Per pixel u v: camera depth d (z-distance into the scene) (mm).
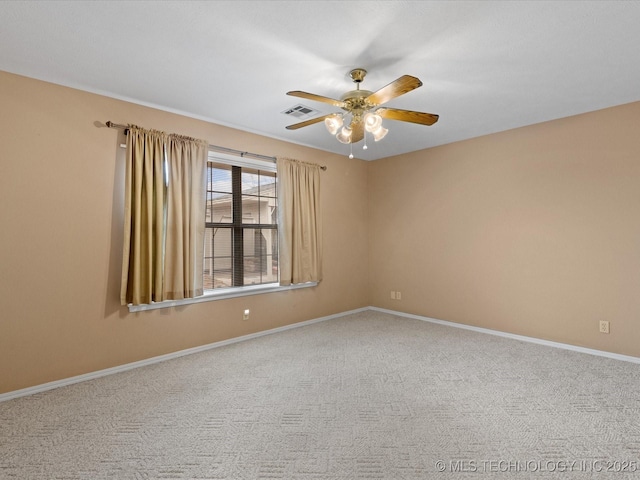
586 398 2545
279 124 3906
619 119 3338
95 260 2994
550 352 3562
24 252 2662
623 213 3324
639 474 1741
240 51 2395
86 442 2033
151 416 2324
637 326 3254
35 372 2697
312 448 1977
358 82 2678
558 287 3725
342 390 2711
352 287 5371
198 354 3549
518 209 4016
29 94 2697
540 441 2023
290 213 4398
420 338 4066
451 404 2473
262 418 2299
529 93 3086
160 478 1740
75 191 2896
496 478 1726
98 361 3000
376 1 1876
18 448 1974
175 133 3479
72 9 1938
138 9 1943
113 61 2523
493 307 4230
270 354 3539
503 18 2027
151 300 3223
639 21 2057
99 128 3025
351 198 5359
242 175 4137
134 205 3129
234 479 1732
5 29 2125
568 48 2357
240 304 4012
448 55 2441
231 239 4035
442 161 4715
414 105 3357
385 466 1821
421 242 4957
